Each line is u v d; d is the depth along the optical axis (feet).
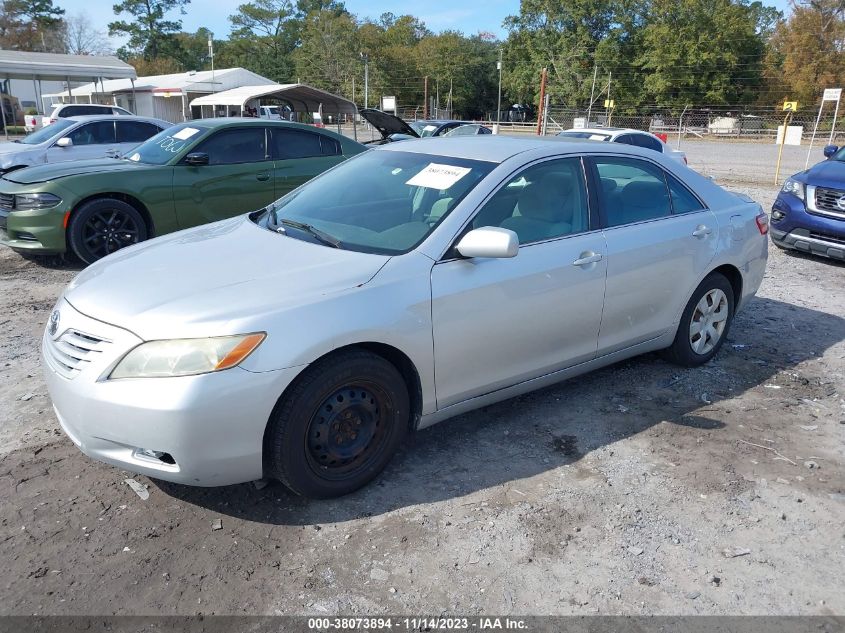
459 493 10.63
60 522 9.71
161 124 43.91
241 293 9.53
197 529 9.63
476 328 11.04
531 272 11.61
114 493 10.44
